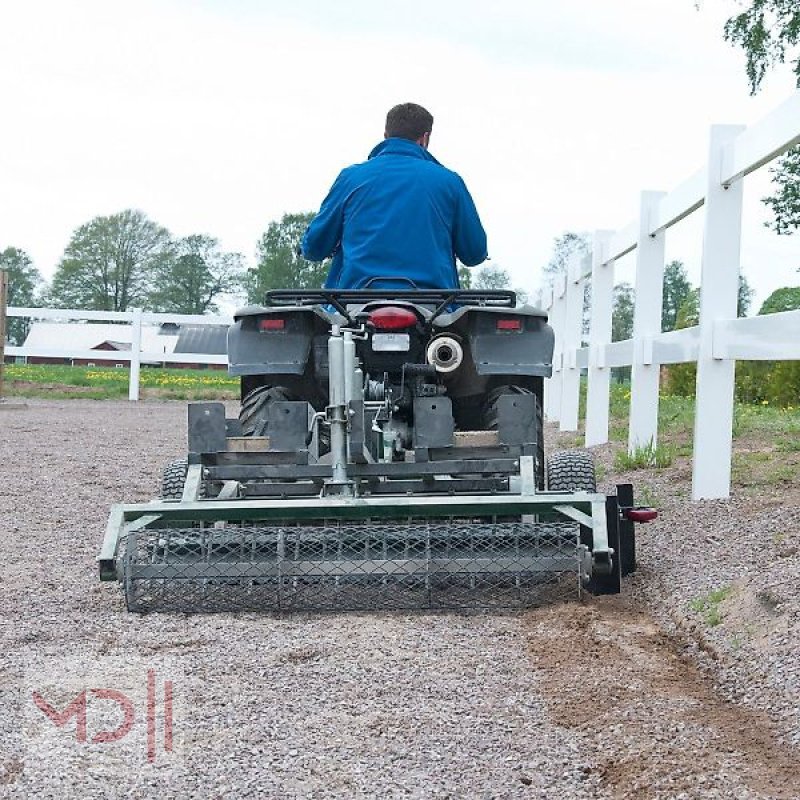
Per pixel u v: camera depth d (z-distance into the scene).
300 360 7.25
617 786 4.04
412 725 4.59
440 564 6.25
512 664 5.38
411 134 8.45
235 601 6.43
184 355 28.97
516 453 6.64
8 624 6.16
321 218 8.24
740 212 9.26
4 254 129.25
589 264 16.56
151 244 115.69
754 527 7.59
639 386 12.09
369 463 6.58
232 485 6.92
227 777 4.09
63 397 28.77
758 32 20.48
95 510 10.09
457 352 7.11
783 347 8.01
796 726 4.58
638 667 5.36
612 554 6.13
